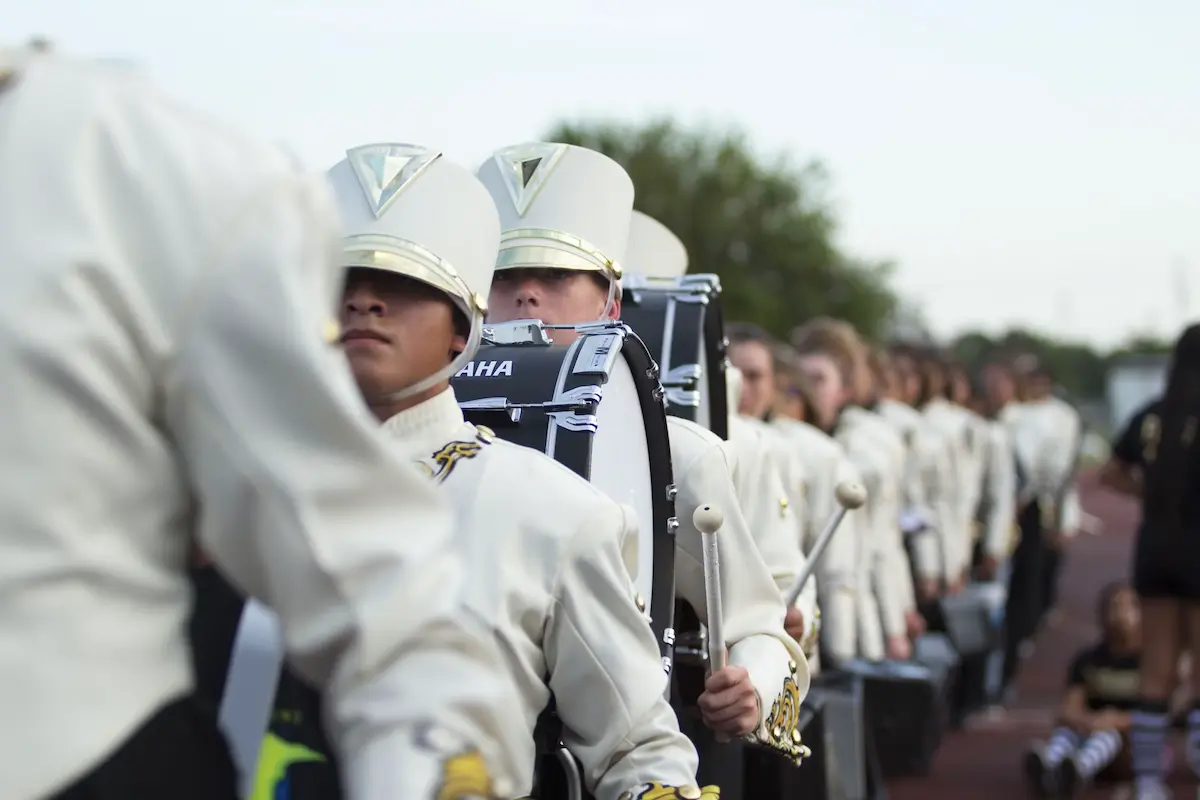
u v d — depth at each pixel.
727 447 4.07
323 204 1.71
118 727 1.60
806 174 49.25
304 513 1.63
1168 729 7.10
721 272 47.66
